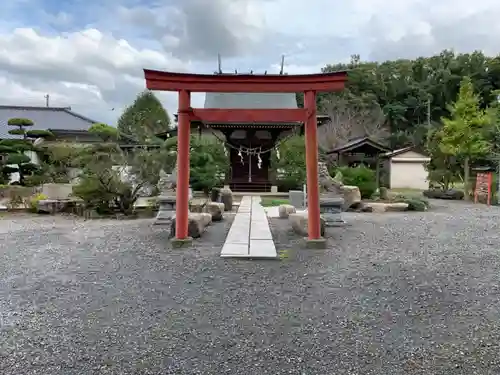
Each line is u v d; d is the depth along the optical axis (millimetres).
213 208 11016
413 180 26328
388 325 3967
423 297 4797
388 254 7012
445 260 6586
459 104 18562
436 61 42406
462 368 3146
